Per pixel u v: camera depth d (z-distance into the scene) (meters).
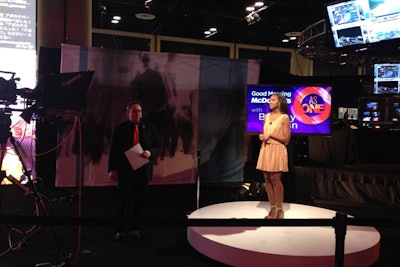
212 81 7.37
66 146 6.71
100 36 16.05
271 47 18.25
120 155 4.36
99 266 3.70
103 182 6.93
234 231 4.14
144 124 4.50
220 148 7.47
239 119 7.50
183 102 7.26
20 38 7.17
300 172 7.30
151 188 7.77
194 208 6.19
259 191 6.80
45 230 4.79
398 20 6.80
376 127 8.72
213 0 12.43
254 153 7.54
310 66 18.47
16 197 6.39
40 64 6.91
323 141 7.66
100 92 6.82
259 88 6.19
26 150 6.89
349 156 7.62
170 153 7.24
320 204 6.72
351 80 12.12
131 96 7.00
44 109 3.47
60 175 6.72
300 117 6.17
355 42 7.50
